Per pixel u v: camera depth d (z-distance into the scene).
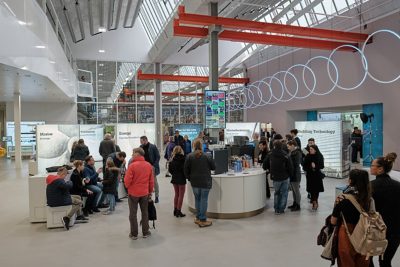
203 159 5.20
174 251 4.17
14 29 6.64
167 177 10.24
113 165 6.17
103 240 4.63
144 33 19.69
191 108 20.84
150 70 19.92
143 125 10.29
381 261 2.98
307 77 14.63
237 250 4.17
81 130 11.62
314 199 6.18
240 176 5.67
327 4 13.23
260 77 18.30
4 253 4.20
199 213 5.26
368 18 11.41
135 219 4.66
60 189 5.19
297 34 9.84
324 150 10.02
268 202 6.87
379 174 2.92
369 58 11.41
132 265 3.76
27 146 17.77
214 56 9.78
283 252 4.09
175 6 13.74
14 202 7.11
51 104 18.19
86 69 18.91
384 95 10.93
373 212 2.49
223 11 12.30
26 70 7.30
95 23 16.67
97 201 6.23
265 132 13.27
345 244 2.51
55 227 5.23
